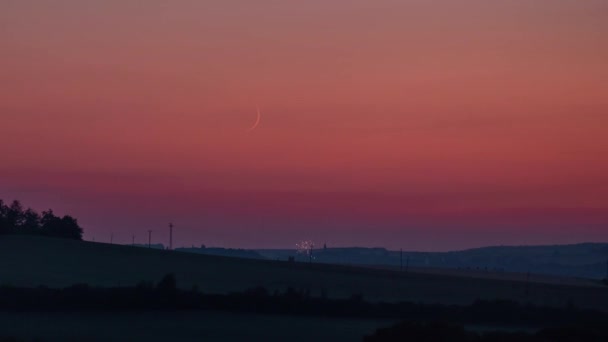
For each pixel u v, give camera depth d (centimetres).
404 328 5828
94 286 10750
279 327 8300
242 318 8988
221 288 12131
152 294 9675
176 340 7138
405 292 12850
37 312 8850
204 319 8775
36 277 12056
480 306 10162
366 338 5928
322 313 9638
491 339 5953
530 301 11550
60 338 7019
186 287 11831
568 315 9944
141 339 7138
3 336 6719
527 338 5984
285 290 12069
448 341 5716
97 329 7744
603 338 6166
